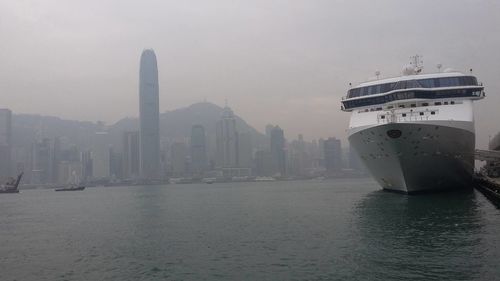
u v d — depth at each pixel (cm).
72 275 2712
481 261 2548
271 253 3022
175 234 4094
